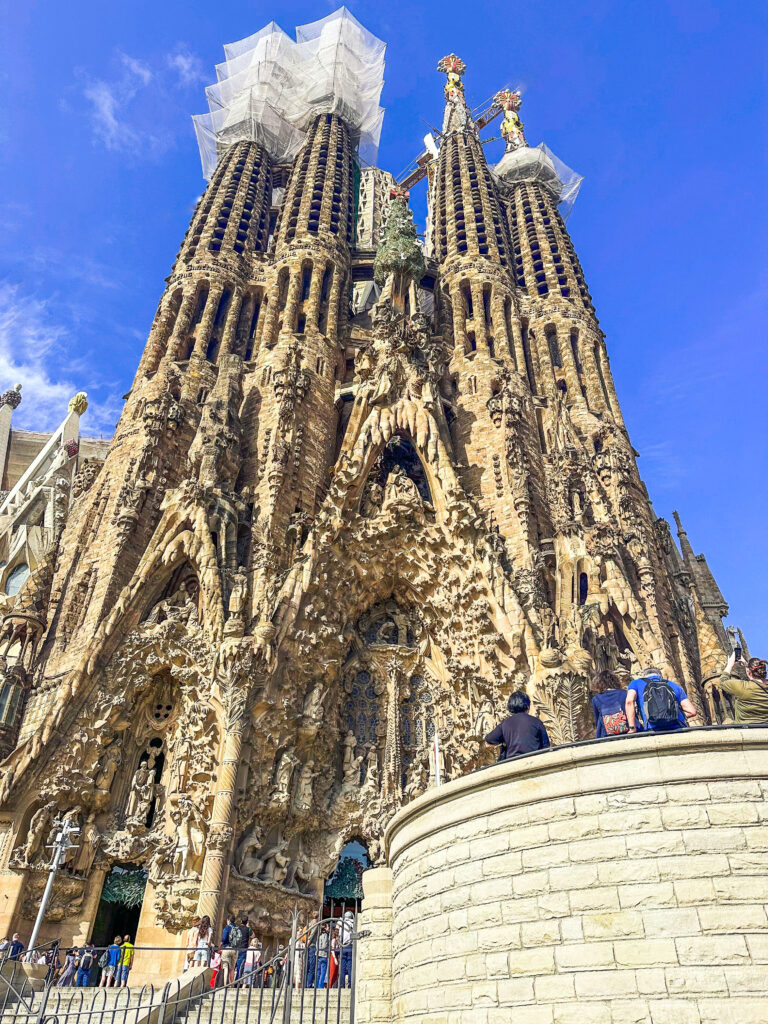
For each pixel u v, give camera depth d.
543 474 55.28
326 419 54.72
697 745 10.73
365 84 86.69
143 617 40.69
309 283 63.66
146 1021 18.19
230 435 47.53
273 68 80.88
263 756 37.06
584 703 37.94
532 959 10.62
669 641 48.66
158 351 55.75
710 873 9.95
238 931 29.98
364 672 46.00
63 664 40.22
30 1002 20.95
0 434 77.00
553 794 11.41
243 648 37.72
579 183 86.50
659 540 56.34
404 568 46.97
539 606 43.47
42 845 34.25
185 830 35.31
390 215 64.94
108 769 37.19
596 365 64.44
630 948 9.92
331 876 40.09
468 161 80.06
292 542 45.91
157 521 45.56
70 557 46.34
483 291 67.00
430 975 12.22
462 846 12.42
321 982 23.09
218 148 78.00
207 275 60.72
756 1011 9.02
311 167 73.12
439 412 51.72
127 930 36.91
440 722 43.81
